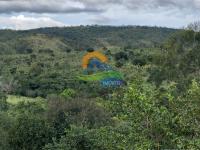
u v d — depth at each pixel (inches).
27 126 1305.4
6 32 7032.5
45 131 1321.4
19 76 3695.9
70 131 1119.0
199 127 533.6
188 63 2539.4
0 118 1489.9
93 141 1032.2
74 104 1619.1
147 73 2608.3
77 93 2795.3
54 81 3427.7
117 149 595.2
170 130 551.2
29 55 5191.9
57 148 1095.6
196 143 502.6
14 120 1504.7
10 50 5940.0
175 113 564.4
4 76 3700.8
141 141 548.1
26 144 1295.5
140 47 5629.9
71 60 4517.7
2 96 2795.3
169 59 2691.9
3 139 1298.0
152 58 3085.6
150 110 553.9
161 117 553.6
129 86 591.2
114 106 606.5
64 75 3595.0
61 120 1512.1
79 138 1087.6
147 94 582.9
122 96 609.3
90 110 1579.7
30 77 3656.5
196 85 558.6
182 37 2805.1
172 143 547.2
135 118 565.6
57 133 1369.3
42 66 4244.6
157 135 553.6
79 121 1512.1
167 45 2834.6
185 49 2721.5
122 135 585.0
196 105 549.0
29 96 3312.0
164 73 2522.1
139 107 564.1
